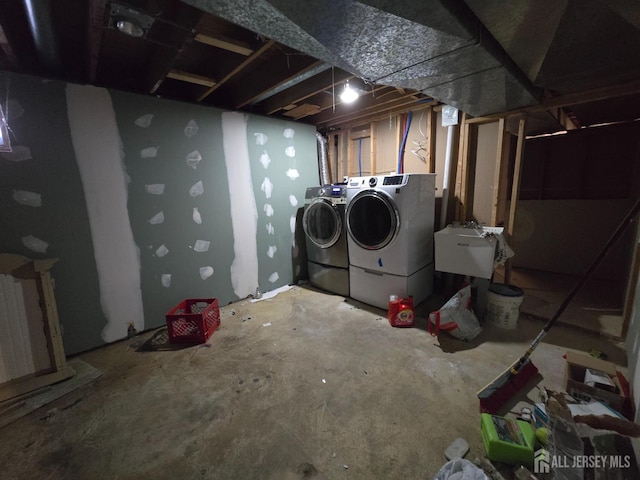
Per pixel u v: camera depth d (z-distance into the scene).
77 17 1.55
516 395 1.61
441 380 1.75
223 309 2.90
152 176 2.40
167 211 2.51
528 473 1.14
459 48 1.34
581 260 3.80
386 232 2.60
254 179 3.06
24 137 1.86
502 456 1.21
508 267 2.72
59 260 2.04
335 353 2.07
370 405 1.57
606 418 1.14
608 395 1.41
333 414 1.52
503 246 2.34
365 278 2.87
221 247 2.89
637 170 3.13
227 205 2.88
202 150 2.66
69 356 2.12
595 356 1.96
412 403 1.58
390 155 3.51
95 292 2.21
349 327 2.45
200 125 2.62
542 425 1.34
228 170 2.85
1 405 1.61
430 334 2.29
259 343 2.24
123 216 2.29
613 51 1.51
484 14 1.16
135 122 2.28
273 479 1.19
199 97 2.47
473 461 1.23
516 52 1.52
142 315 2.46
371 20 1.10
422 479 1.17
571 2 1.09
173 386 1.77
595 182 3.73
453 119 2.82
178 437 1.41
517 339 2.20
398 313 2.43
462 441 1.32
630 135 3.44
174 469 1.25
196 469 1.24
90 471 1.25
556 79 1.92
